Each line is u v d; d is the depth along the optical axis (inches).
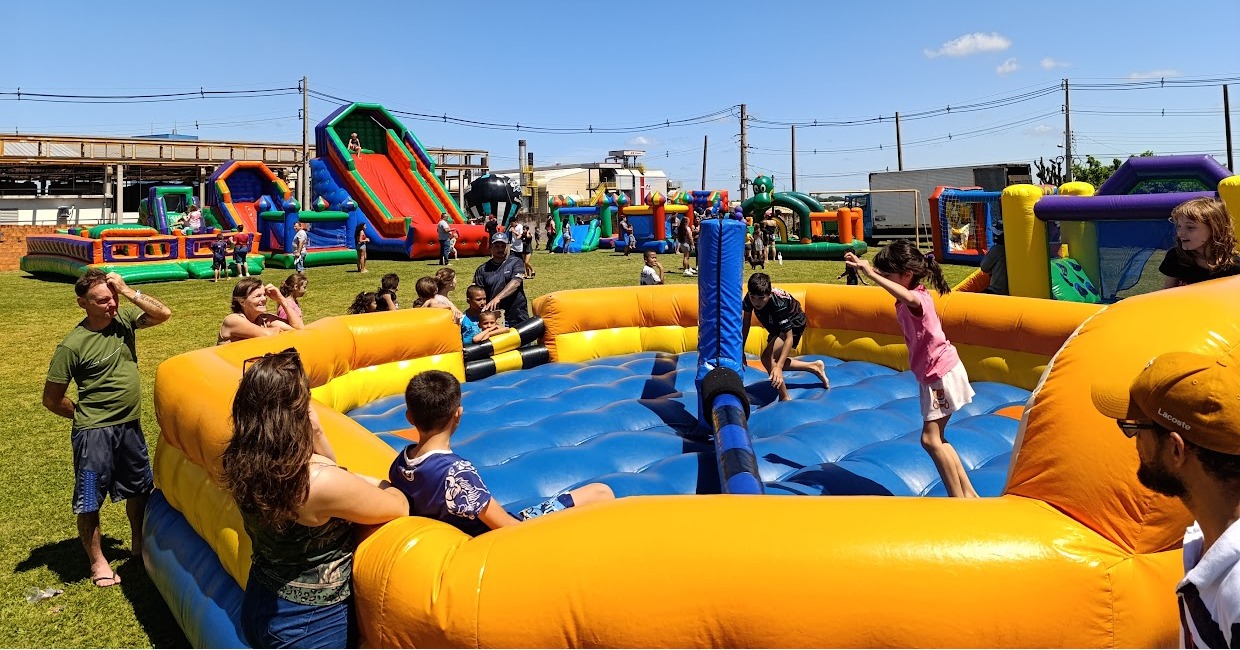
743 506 83.8
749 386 239.1
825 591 75.7
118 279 161.3
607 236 1160.2
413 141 1074.7
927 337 151.1
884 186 1301.7
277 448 88.2
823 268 785.6
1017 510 82.3
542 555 82.5
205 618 121.7
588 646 79.2
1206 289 101.4
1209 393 53.1
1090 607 75.5
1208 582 54.2
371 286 661.9
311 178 1000.2
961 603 74.5
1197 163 385.7
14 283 721.0
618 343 296.7
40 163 1189.7
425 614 83.4
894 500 84.4
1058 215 346.6
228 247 783.7
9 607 152.1
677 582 78.1
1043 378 100.0
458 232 920.9
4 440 256.5
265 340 194.7
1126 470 80.3
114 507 205.2
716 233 218.1
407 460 107.6
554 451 178.5
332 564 93.2
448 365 262.7
